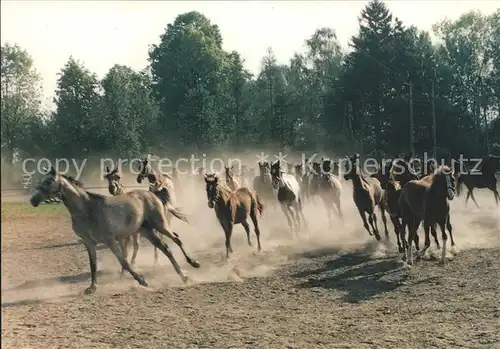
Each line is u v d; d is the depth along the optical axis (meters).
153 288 10.96
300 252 14.52
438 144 47.38
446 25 55.44
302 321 8.33
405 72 48.97
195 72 59.53
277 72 69.44
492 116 55.00
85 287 11.25
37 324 8.36
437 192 12.16
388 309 8.91
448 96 52.25
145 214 11.43
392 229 17.67
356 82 50.12
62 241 18.16
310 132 62.34
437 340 7.18
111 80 45.72
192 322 8.39
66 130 41.81
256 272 12.29
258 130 65.75
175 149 52.28
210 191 12.98
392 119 48.38
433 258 12.84
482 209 22.45
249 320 8.45
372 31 50.25
